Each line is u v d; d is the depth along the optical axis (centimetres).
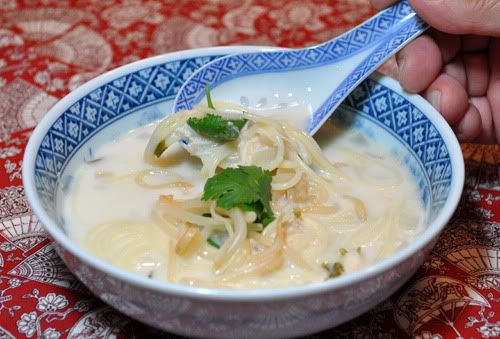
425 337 32
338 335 32
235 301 26
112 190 38
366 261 33
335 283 27
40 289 34
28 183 32
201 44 54
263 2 60
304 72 42
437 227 29
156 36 55
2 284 34
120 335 32
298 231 35
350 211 36
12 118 46
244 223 33
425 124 37
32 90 49
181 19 58
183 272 33
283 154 38
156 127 40
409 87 39
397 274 29
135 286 27
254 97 42
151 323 29
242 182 33
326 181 38
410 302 33
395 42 39
